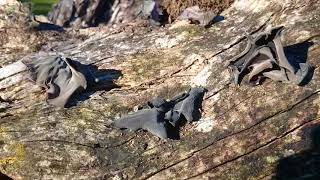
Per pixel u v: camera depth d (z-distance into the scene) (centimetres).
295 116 103
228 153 103
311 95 103
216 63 108
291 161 102
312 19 108
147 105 105
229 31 111
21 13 118
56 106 106
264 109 104
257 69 105
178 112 105
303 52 106
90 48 114
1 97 108
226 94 105
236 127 104
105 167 103
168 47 111
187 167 103
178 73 108
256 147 103
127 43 113
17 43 116
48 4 159
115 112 106
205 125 104
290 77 104
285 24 108
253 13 112
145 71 109
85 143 104
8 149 104
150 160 103
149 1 121
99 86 108
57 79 107
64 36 118
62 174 103
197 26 112
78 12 134
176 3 120
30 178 103
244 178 102
